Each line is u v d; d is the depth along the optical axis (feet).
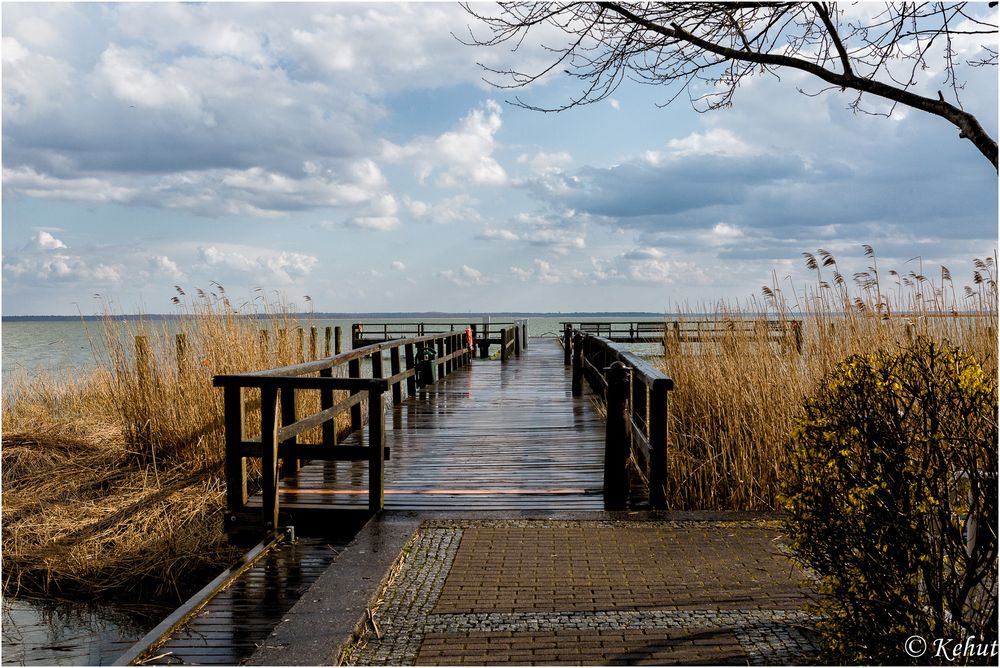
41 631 16.57
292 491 21.11
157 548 19.79
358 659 10.63
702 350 28.63
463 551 15.56
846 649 9.80
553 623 11.73
